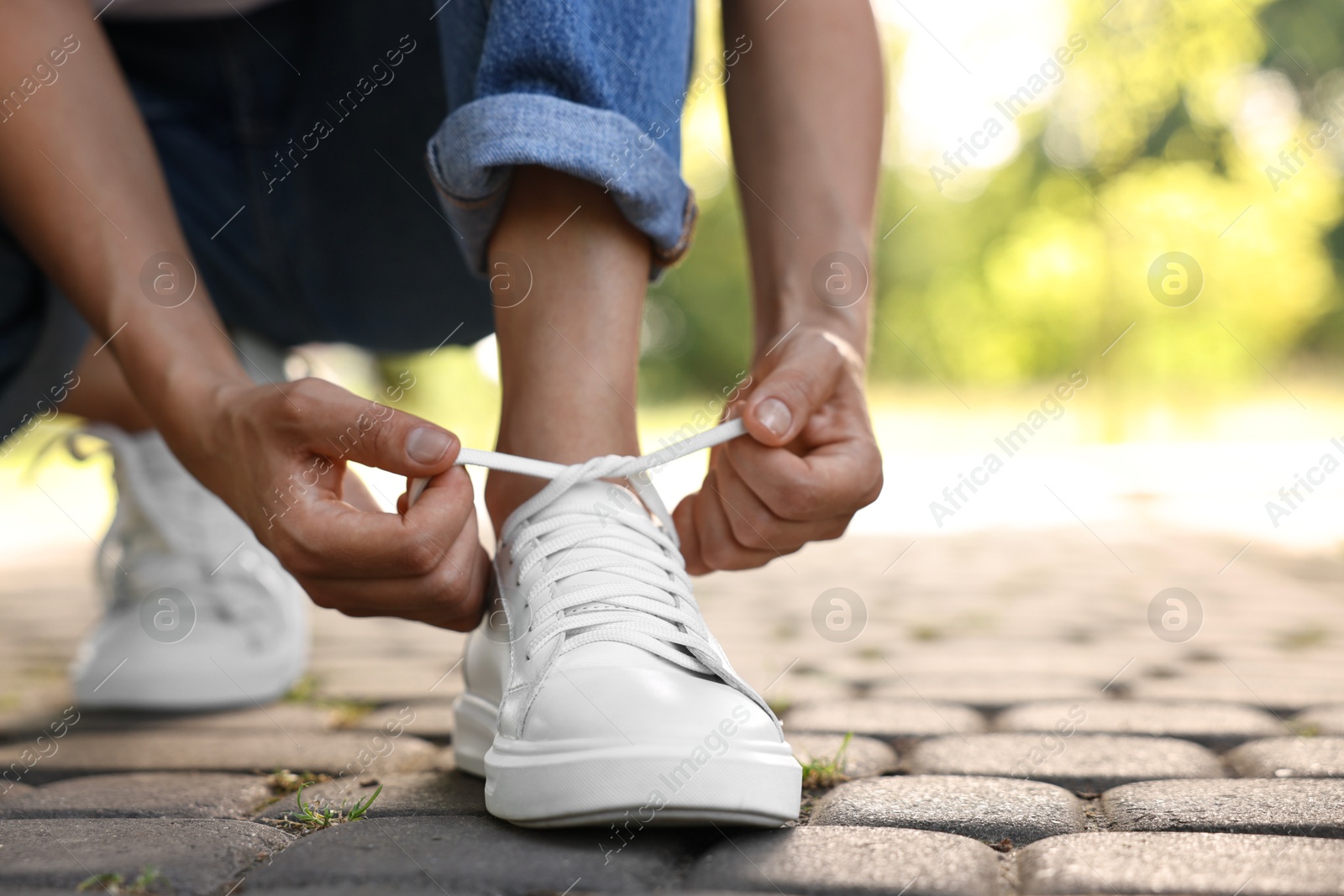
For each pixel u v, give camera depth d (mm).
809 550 4332
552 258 1153
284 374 1938
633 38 1122
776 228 1408
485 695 1228
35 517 6352
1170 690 1823
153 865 947
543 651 1061
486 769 1065
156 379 1169
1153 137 11766
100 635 1781
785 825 1025
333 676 2090
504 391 1208
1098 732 1509
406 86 1617
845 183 1389
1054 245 13898
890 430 12398
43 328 1510
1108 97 11703
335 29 1620
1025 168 14477
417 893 874
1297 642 2320
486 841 990
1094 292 12469
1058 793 1178
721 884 890
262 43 1639
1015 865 967
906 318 18797
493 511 1224
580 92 1092
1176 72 11562
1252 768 1323
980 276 17078
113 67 1279
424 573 1047
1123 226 11242
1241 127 12094
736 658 2201
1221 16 11352
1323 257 14766
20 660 2338
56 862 955
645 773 951
